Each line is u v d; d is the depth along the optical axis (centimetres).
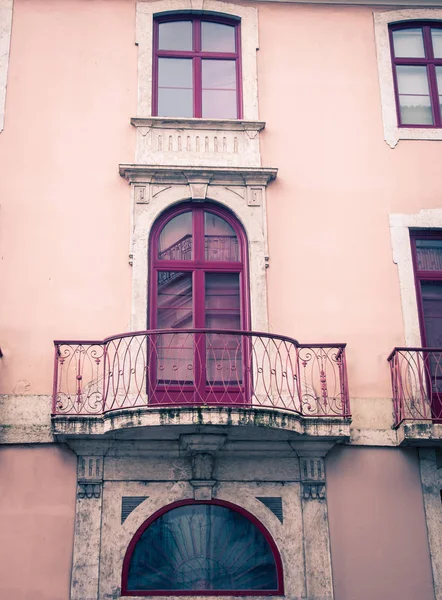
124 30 1291
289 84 1286
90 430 1062
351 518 1085
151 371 1128
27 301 1147
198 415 1030
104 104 1250
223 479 1089
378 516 1088
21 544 1045
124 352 1124
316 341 1161
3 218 1181
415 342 1170
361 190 1238
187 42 1309
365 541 1076
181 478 1085
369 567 1065
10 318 1137
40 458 1084
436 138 1269
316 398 1117
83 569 1038
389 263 1205
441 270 1220
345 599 1049
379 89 1293
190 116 1273
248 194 1216
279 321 1165
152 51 1289
